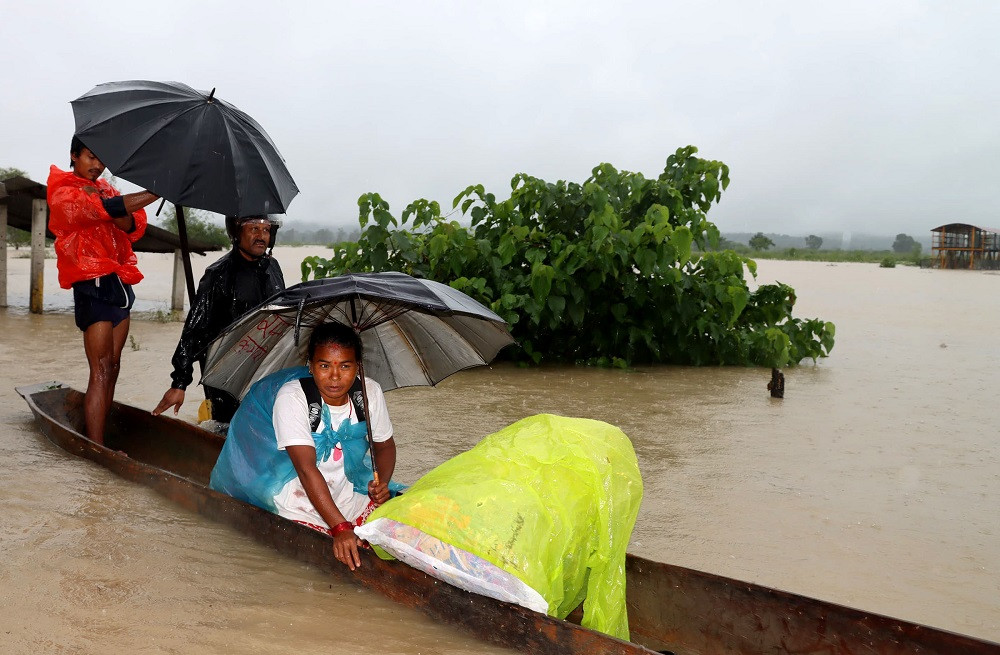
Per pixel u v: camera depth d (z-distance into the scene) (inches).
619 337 418.6
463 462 133.7
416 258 410.0
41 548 145.9
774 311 439.2
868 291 1070.4
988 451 260.2
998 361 457.1
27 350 371.2
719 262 422.0
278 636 119.1
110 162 175.5
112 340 217.8
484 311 147.6
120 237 218.7
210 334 211.8
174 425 215.6
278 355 168.1
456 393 334.0
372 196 411.5
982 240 2095.2
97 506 167.8
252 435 156.7
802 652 117.0
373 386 156.3
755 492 214.1
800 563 168.9
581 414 299.4
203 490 163.3
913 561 171.6
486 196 437.7
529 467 128.5
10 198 529.0
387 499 151.4
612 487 128.7
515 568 116.0
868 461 246.1
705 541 179.0
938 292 1069.1
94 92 191.5
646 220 407.8
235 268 212.1
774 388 341.1
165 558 143.9
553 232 435.2
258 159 188.2
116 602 127.2
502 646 117.3
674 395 342.3
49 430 215.2
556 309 393.4
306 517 152.3
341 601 130.9
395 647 117.2
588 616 124.0
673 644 129.4
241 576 138.3
